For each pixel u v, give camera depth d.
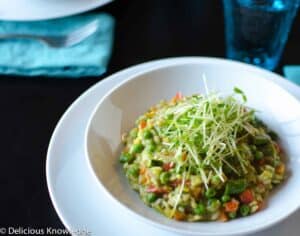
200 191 0.46
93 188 0.48
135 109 0.55
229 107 0.51
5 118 0.58
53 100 0.60
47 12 0.68
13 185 0.51
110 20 0.69
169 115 0.51
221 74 0.57
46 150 0.55
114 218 0.46
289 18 0.63
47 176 0.48
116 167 0.50
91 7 0.69
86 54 0.64
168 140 0.49
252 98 0.55
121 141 0.52
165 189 0.47
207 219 0.46
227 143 0.48
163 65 0.58
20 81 0.62
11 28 0.68
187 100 0.53
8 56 0.63
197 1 0.77
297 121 0.52
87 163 0.48
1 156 0.54
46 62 0.63
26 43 0.66
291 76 0.63
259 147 0.51
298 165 0.50
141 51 0.67
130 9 0.74
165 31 0.70
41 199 0.50
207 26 0.72
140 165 0.49
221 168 0.46
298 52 0.68
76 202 0.47
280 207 0.46
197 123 0.49
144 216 0.44
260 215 0.45
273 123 0.54
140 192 0.48
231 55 0.66
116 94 0.54
